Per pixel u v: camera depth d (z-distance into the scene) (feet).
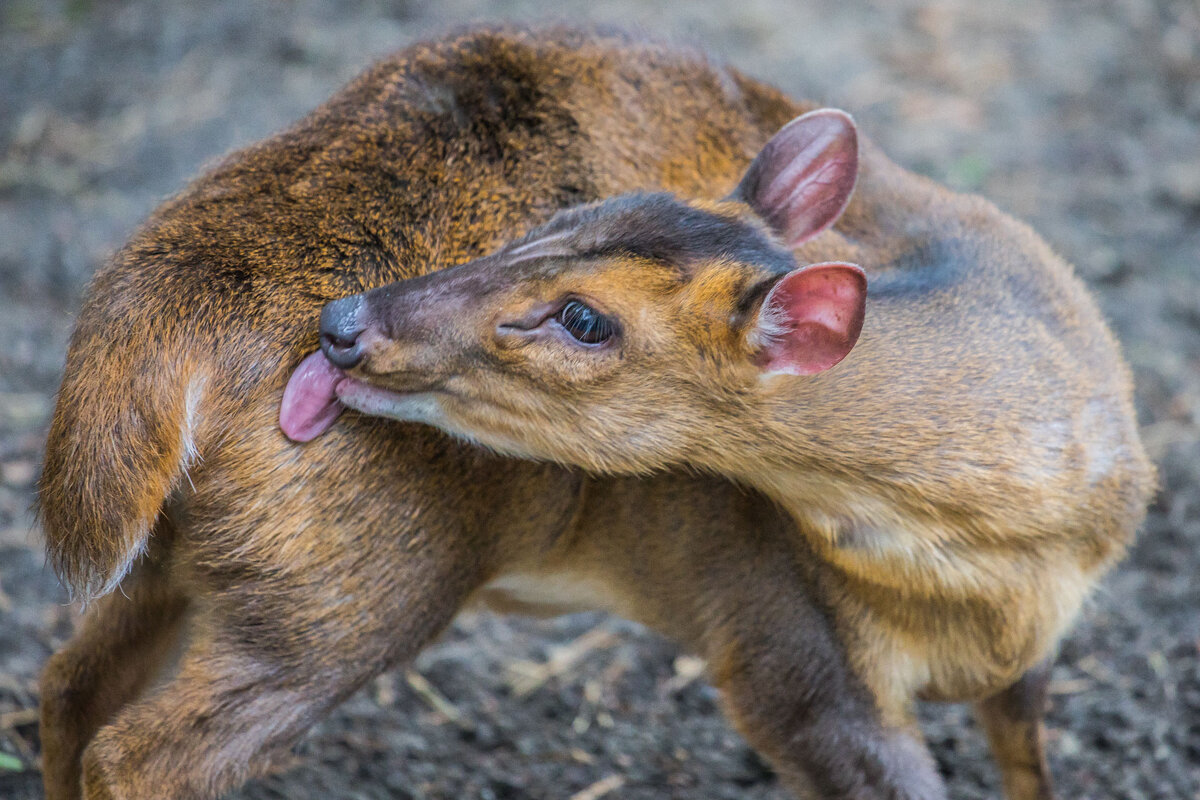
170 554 22.09
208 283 20.81
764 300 20.84
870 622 23.16
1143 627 32.68
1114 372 23.90
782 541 23.47
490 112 23.36
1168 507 35.91
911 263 24.34
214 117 52.16
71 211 46.85
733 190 23.81
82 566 20.86
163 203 23.09
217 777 21.34
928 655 23.45
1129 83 56.95
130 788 20.67
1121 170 51.19
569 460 22.13
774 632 23.70
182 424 20.57
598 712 31.12
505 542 23.39
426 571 22.30
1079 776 29.09
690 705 31.45
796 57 57.31
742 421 21.89
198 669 21.43
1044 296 23.80
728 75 26.53
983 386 22.12
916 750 23.68
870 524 22.29
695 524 23.93
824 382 21.70
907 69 57.21
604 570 24.90
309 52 56.70
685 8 60.90
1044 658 24.62
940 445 21.77
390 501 21.67
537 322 21.27
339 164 22.40
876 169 26.07
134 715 21.03
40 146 50.55
